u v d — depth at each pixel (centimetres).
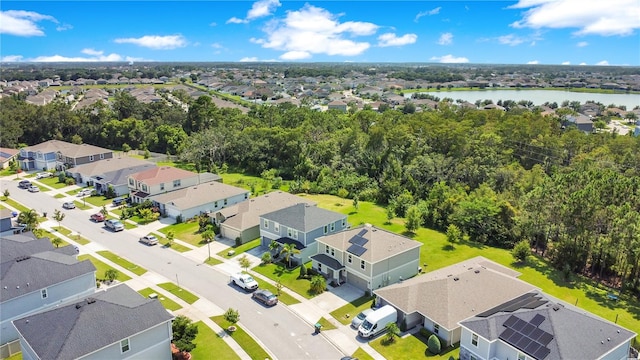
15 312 3164
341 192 7275
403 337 3256
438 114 10075
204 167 9162
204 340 3186
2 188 7450
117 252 4828
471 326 2894
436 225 5875
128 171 7444
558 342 2616
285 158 8944
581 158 7431
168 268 4422
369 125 9888
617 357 2727
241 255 4744
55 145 9006
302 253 4447
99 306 2794
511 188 6338
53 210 6316
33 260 3453
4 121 10344
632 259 3994
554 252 4809
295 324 3412
